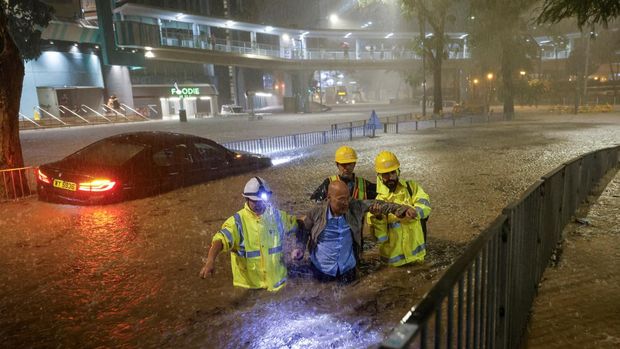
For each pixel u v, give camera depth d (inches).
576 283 153.9
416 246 177.0
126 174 318.7
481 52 1612.9
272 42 2534.5
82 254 208.5
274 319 136.1
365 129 922.7
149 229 249.4
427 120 1162.0
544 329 124.4
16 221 271.0
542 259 161.3
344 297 149.7
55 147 721.6
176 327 134.6
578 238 205.5
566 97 2123.5
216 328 132.6
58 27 1286.9
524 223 123.3
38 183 325.4
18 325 139.6
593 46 2018.9
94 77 1435.8
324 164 506.6
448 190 340.8
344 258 160.2
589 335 119.4
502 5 1213.1
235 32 2210.9
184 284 168.4
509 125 1082.7
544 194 159.5
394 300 147.6
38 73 1283.2
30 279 178.2
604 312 131.8
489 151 587.8
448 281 62.7
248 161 445.7
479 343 84.5
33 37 1137.4
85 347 125.4
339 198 150.2
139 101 1659.7
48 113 1240.2
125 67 1531.7
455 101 2347.4
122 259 200.2
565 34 2154.3
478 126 1085.8
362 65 2181.3
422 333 53.1
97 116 1366.9
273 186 374.9
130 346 125.0
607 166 391.2
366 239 216.2
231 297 153.3
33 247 220.2
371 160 530.6
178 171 360.8
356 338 124.4
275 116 1790.1
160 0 1758.1
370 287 157.8
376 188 178.1
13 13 1064.2
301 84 2111.2
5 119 341.4
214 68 2043.6
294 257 161.6
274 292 153.5
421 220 178.4
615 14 237.0
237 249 150.4
